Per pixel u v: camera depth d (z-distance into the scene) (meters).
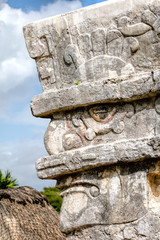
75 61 6.62
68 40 6.69
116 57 6.45
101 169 6.43
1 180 12.78
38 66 6.88
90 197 6.43
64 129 6.67
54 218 8.77
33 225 8.12
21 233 7.77
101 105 6.49
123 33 6.42
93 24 6.59
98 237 6.31
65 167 6.49
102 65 6.48
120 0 6.48
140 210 6.16
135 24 6.37
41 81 6.86
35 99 6.75
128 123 6.37
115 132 6.41
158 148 6.04
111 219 6.25
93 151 6.35
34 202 8.79
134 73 6.33
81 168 6.41
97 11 6.58
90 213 6.37
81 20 6.65
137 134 6.30
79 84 6.52
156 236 6.06
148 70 6.29
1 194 8.33
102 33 6.52
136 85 6.23
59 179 6.71
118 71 6.42
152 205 6.19
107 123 6.45
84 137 6.54
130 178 6.28
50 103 6.64
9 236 7.67
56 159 6.55
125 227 6.18
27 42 6.91
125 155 6.19
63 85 6.70
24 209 8.40
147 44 6.31
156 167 6.17
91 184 6.45
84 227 6.42
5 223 7.79
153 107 6.28
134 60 6.37
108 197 6.32
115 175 6.36
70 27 6.70
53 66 6.78
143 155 6.11
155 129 6.21
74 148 6.57
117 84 6.33
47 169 6.61
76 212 6.46
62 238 8.33
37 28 6.86
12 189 8.97
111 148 6.27
